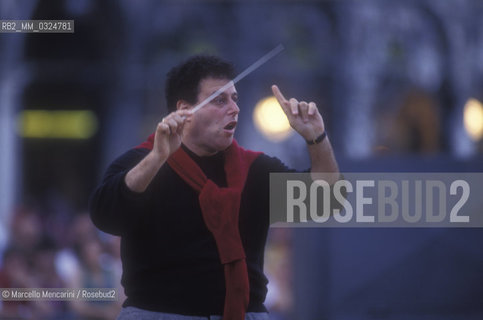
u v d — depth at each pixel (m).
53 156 64.25
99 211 10.68
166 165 11.05
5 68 54.19
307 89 59.06
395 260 20.75
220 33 56.47
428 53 57.16
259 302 11.34
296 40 56.97
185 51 56.22
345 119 57.34
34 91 63.19
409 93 58.41
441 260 20.73
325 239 20.98
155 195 10.91
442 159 20.12
